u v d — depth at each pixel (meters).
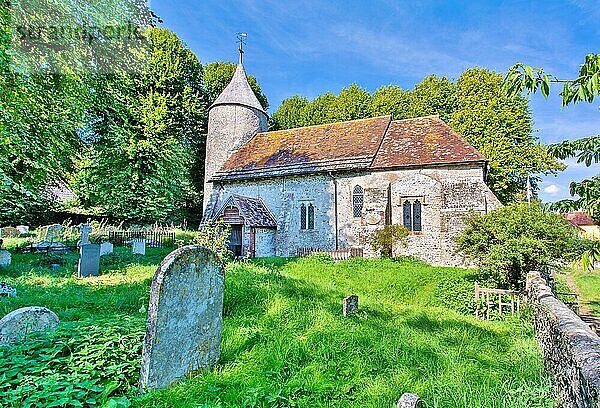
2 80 9.77
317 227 24.55
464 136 33.59
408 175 21.98
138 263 17.28
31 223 31.38
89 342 5.06
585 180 3.96
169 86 35.34
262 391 4.38
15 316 5.36
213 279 5.80
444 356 6.38
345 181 24.02
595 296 17.17
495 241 12.34
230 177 27.59
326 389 4.71
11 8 10.20
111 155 23.19
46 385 3.82
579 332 4.18
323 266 17.45
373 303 11.30
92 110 16.14
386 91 41.88
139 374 4.64
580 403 3.36
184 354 5.12
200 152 38.78
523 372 5.79
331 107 43.81
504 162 31.80
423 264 18.64
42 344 4.90
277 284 11.08
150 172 24.66
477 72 35.66
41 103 11.52
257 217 24.14
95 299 9.27
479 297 11.74
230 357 5.95
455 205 20.64
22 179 12.07
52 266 15.95
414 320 9.43
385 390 4.85
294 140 28.73
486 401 4.58
